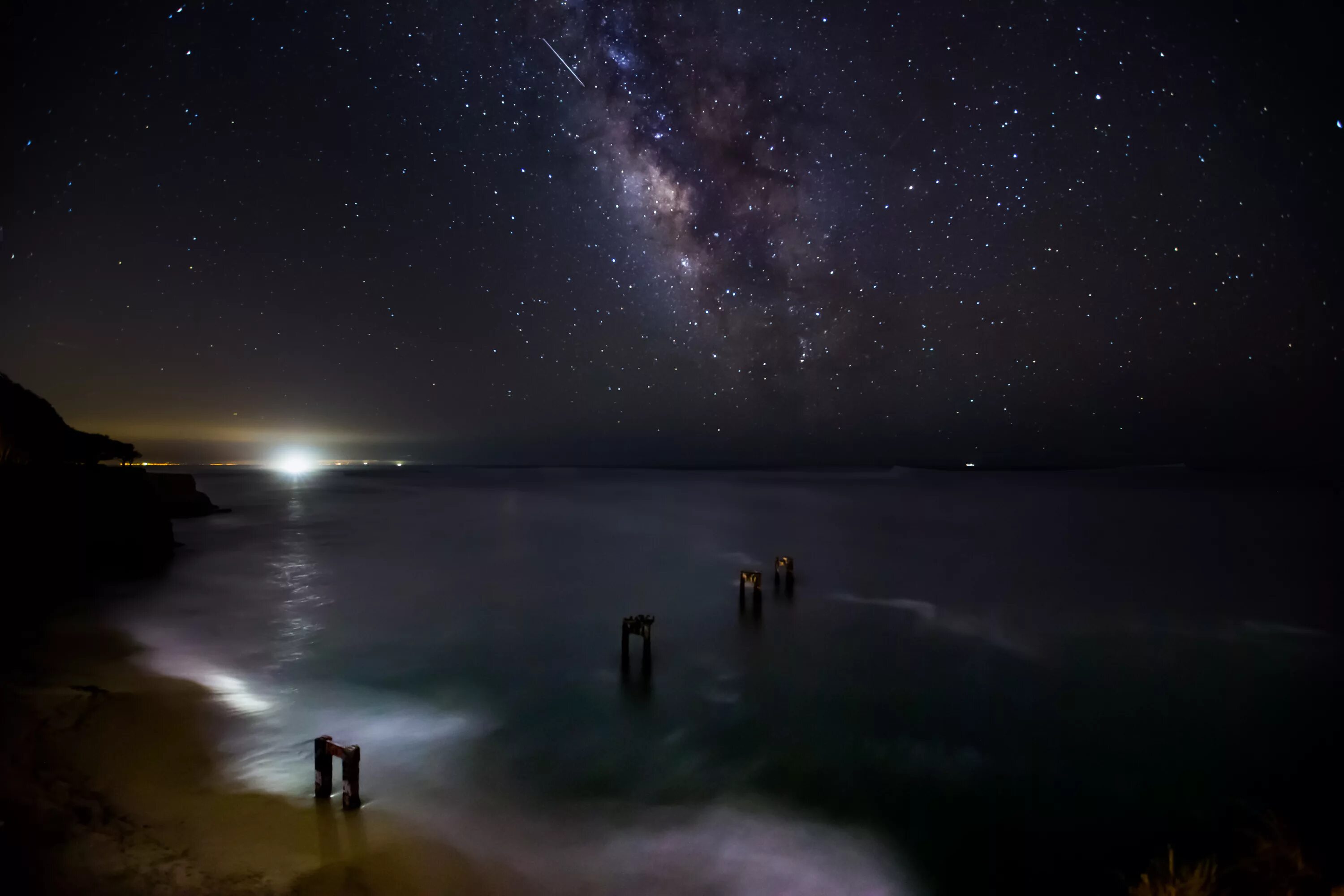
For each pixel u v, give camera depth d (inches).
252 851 279.1
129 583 894.4
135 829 279.0
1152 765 467.5
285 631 727.1
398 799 357.1
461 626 786.8
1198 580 1135.0
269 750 407.2
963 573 1188.5
